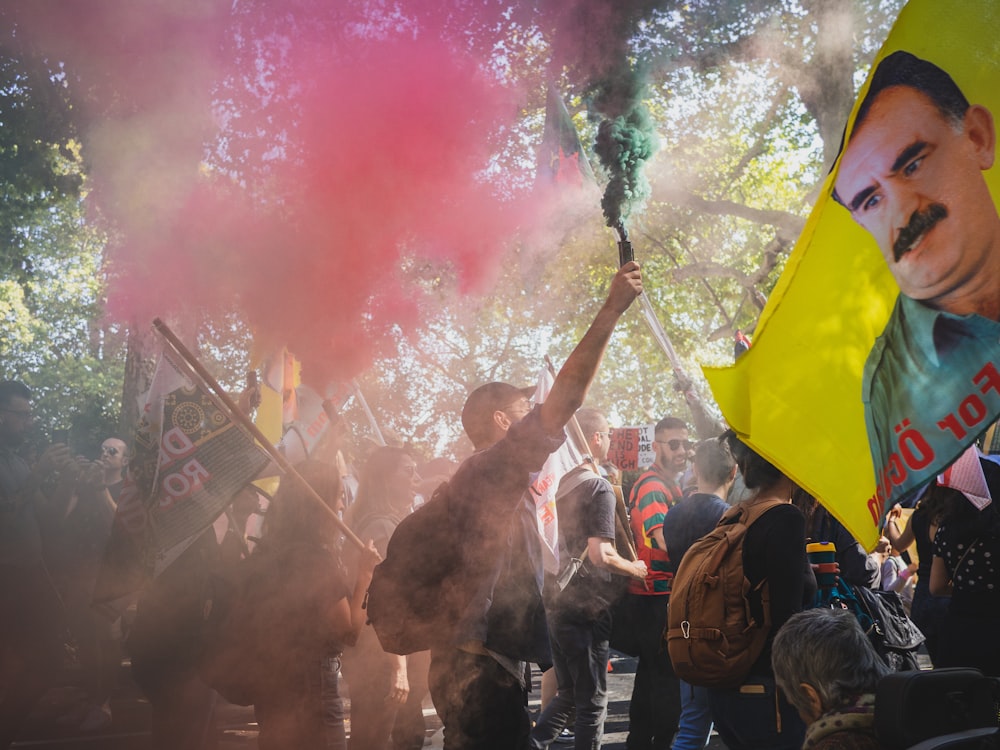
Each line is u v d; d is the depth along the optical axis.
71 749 5.95
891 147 2.91
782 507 3.19
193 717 4.32
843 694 2.35
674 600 3.25
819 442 3.02
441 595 2.99
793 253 3.09
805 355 3.05
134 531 4.37
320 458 4.71
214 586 4.23
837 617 2.45
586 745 5.05
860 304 2.97
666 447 6.06
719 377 3.08
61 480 6.56
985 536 3.97
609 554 4.93
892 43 2.91
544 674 5.70
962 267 2.77
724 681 3.14
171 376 4.46
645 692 5.09
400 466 4.97
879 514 2.98
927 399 2.82
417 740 4.89
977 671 1.93
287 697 3.77
